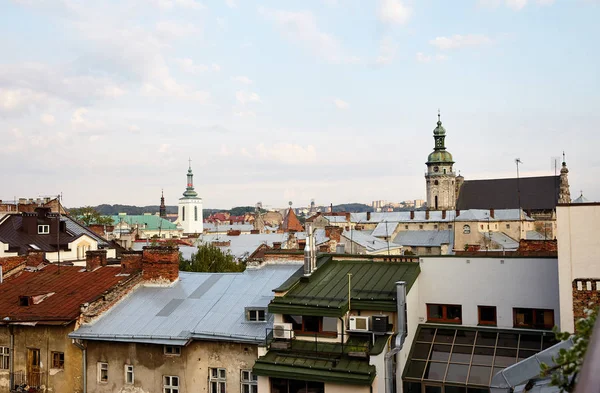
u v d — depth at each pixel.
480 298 28.19
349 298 26.48
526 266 27.45
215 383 28.03
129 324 30.19
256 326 28.34
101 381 29.77
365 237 113.62
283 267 35.91
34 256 42.44
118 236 122.06
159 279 34.47
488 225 147.25
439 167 196.75
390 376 24.83
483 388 24.84
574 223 24.03
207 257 71.75
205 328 28.67
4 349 32.16
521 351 26.02
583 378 5.31
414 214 171.12
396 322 26.12
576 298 22.67
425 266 29.52
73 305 31.94
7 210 67.56
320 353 25.31
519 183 185.00
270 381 25.52
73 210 149.12
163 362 28.62
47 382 30.67
